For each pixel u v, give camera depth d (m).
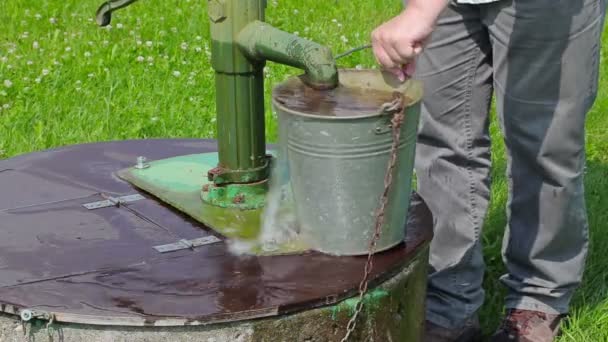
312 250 2.30
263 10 2.45
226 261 2.25
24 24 6.21
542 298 2.93
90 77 5.30
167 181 2.71
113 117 4.75
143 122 4.70
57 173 2.82
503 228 3.76
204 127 4.74
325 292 2.10
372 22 6.67
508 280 2.99
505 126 2.69
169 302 2.05
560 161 2.65
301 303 2.06
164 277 2.17
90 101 4.95
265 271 2.20
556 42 2.49
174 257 2.27
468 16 2.64
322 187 2.20
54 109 4.81
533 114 2.61
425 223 2.49
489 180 2.88
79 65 5.46
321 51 2.26
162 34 6.05
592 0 2.49
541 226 2.79
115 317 1.98
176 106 4.94
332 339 2.14
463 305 2.95
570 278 2.87
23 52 5.71
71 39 5.94
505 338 2.93
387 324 2.26
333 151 2.14
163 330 2.00
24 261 2.24
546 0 2.46
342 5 7.02
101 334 2.01
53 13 6.50
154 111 4.85
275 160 2.61
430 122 2.79
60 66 5.41
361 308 2.17
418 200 2.65
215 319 2.00
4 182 2.74
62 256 2.27
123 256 2.27
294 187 2.27
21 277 2.16
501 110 2.67
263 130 2.55
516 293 2.98
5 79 5.19
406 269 2.32
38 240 2.36
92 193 2.66
